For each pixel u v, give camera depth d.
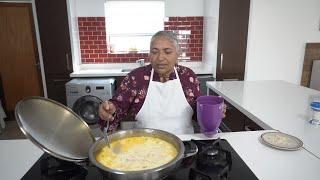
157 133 0.94
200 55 3.94
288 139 1.05
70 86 3.12
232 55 3.40
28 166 0.89
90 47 3.76
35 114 0.83
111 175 0.65
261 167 0.86
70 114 0.94
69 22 3.27
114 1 3.62
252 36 3.36
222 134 1.14
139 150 0.85
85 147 0.87
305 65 3.60
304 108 1.54
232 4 3.22
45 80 3.46
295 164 0.88
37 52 3.75
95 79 3.33
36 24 3.26
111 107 1.11
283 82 2.36
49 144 0.79
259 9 3.27
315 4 3.36
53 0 3.19
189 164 0.86
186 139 1.08
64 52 3.37
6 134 3.40
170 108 1.37
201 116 1.02
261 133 1.15
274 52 3.47
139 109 1.38
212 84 2.26
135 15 3.72
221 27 3.29
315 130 1.20
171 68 1.33
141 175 0.64
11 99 3.86
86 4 3.60
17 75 3.80
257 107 1.56
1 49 3.68
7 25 3.61
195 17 3.77
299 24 3.41
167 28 3.79
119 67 3.84
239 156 0.92
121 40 3.79
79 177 0.80
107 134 0.92
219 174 0.80
